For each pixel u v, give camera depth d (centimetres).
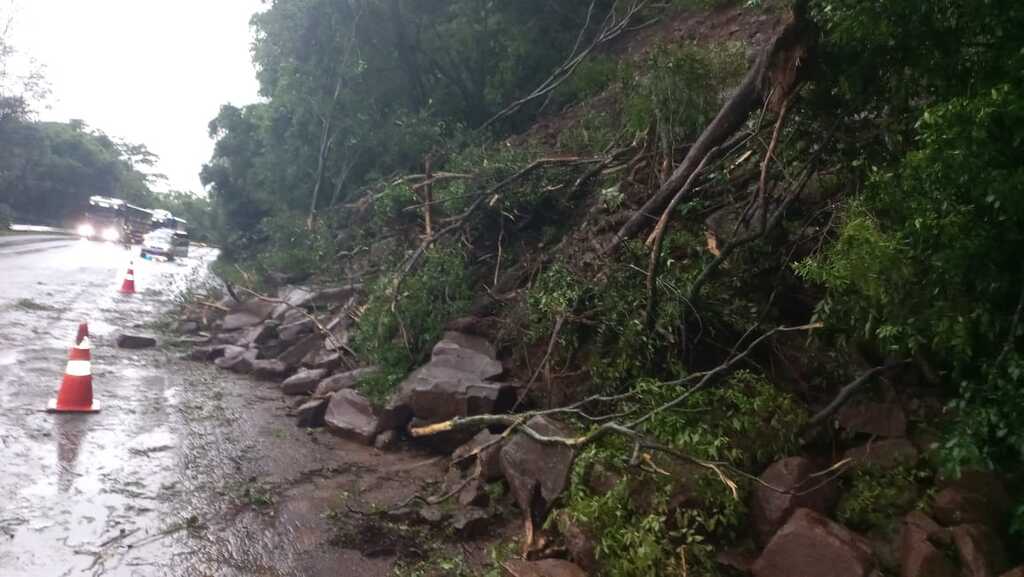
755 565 382
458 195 935
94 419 641
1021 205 326
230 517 479
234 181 2036
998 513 392
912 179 372
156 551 420
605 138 946
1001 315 362
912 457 433
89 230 4059
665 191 666
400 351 735
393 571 425
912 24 394
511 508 503
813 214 597
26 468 510
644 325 567
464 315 775
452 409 623
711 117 715
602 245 710
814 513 388
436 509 496
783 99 525
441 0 1476
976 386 360
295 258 1246
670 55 730
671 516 410
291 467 581
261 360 921
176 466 555
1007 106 321
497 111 1527
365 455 622
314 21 1434
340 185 1429
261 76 1686
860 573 351
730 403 479
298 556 434
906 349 433
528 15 1512
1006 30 357
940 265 358
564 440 472
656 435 454
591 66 1306
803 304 582
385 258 1024
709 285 589
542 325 666
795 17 493
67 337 970
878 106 506
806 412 485
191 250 4656
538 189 901
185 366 910
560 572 394
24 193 4909
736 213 654
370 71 1461
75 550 410
